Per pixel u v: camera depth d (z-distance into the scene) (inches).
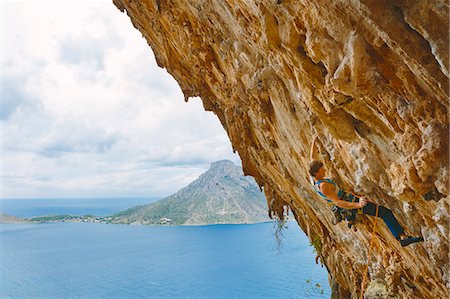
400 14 118.7
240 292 2834.6
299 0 150.6
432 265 207.6
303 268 3309.5
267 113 312.7
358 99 159.2
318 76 174.2
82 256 4928.6
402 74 131.5
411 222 190.4
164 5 402.6
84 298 2950.3
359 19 130.9
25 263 4434.1
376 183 188.9
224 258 4431.6
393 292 298.2
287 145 323.6
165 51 530.6
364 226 271.1
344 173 226.1
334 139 212.8
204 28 353.7
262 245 5334.6
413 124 138.8
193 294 2945.4
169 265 4170.8
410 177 140.3
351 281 454.6
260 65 269.3
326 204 351.6
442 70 109.8
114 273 3823.8
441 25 106.0
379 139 171.6
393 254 272.8
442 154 128.0
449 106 121.6
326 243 502.3
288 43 175.0
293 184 408.5
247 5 211.0
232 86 386.3
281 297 2559.1
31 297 2979.8
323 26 144.6
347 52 138.6
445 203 141.0
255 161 508.7
